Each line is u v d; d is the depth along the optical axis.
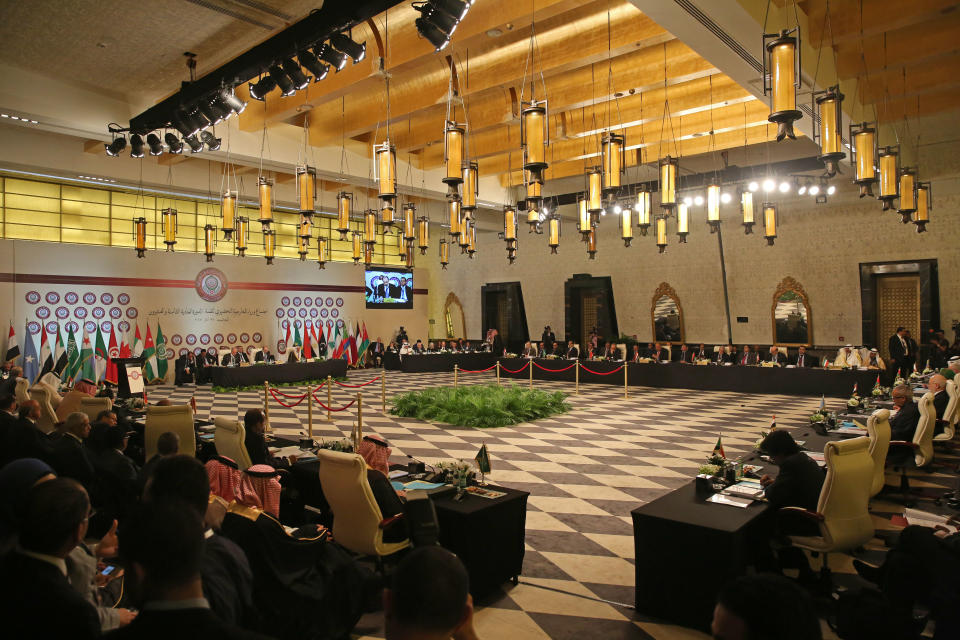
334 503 4.36
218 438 5.82
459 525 4.20
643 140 13.28
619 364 17.50
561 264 22.59
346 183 15.56
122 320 18.05
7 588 1.92
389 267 24.80
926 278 15.35
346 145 13.98
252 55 6.95
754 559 4.31
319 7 6.45
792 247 17.59
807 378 14.67
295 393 16.11
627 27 7.72
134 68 8.14
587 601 4.28
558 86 10.26
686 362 17.03
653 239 20.25
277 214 22.39
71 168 13.79
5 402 5.69
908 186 9.27
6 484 2.73
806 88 8.09
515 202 18.97
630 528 5.78
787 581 1.33
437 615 1.31
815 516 4.03
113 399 9.54
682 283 19.72
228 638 1.39
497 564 4.39
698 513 4.06
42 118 9.62
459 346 24.28
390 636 1.36
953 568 2.63
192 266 19.56
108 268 17.83
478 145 13.95
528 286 23.61
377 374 21.38
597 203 9.02
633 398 14.85
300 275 22.33
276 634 3.20
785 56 4.67
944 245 15.16
